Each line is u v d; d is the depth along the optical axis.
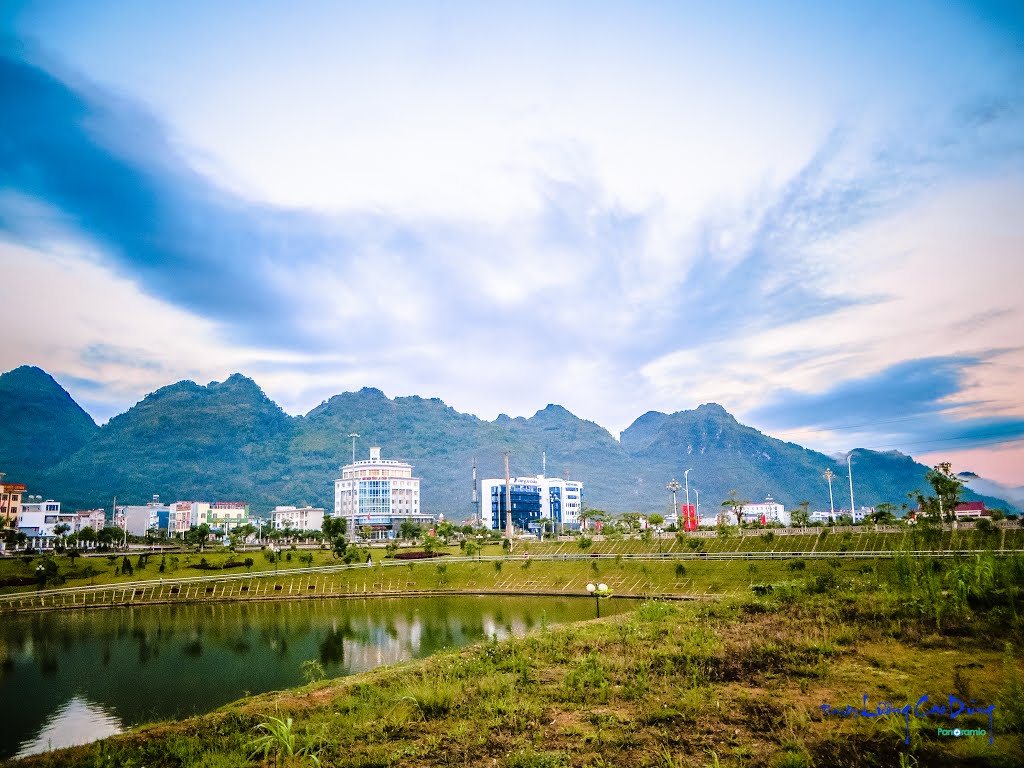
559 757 15.27
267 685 49.66
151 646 68.94
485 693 21.70
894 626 24.75
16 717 43.94
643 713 17.98
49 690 51.19
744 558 96.31
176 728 22.52
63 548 148.12
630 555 111.00
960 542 83.94
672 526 138.25
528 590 103.06
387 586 112.69
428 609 88.19
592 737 16.53
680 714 17.47
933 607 26.48
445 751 16.64
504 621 74.19
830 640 23.73
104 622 86.50
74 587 110.31
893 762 13.62
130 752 19.83
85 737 39.34
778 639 24.66
